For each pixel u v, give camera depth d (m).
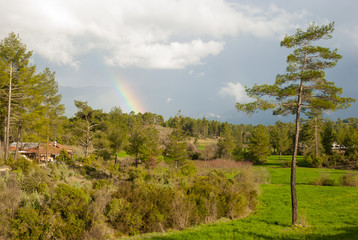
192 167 40.31
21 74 32.94
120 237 12.91
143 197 15.59
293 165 14.50
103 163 39.88
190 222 15.21
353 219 15.68
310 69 14.33
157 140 50.72
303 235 12.10
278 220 15.90
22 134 38.81
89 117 51.56
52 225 11.27
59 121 46.97
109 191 15.32
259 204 22.38
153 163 43.59
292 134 98.56
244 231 12.96
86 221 12.54
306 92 14.45
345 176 33.62
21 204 12.40
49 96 44.97
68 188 13.34
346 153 66.94
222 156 71.50
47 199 13.35
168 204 15.42
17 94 33.34
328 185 33.78
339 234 12.20
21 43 33.50
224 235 12.03
